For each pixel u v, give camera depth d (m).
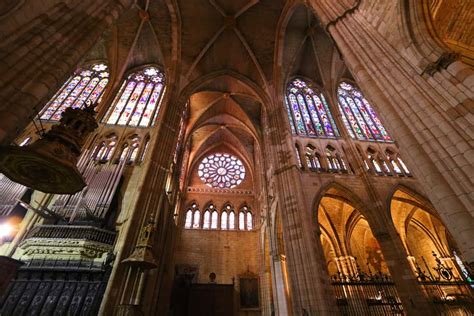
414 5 7.47
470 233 5.08
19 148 5.49
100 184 14.66
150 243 11.29
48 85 6.43
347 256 19.36
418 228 22.59
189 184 30.98
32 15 6.85
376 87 8.17
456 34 12.86
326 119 21.78
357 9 10.61
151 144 17.11
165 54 22.31
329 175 17.25
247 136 32.28
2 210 12.38
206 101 26.98
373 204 15.67
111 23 9.23
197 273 24.44
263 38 22.75
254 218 28.81
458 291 16.48
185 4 20.56
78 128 6.56
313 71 25.14
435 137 6.21
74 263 11.59
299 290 12.32
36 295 10.88
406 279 12.66
